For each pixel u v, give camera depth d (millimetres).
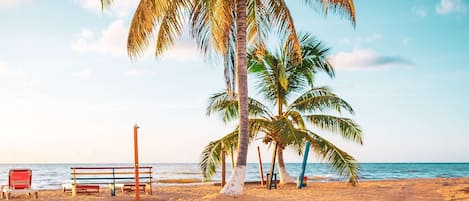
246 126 14367
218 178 57094
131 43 15023
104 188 22859
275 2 15906
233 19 15484
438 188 16594
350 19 15141
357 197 13852
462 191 14703
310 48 20000
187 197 16625
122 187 18922
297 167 130875
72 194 17734
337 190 16781
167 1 14648
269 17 16734
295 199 13492
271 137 19000
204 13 14664
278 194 15016
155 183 34031
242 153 14172
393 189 16766
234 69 15648
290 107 20141
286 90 20422
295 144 18000
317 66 20422
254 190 17562
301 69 20312
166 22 15258
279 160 21906
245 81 14609
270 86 20719
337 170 18406
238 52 14727
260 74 20594
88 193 18562
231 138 18938
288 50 18969
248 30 17266
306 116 19875
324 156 18594
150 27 14875
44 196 17688
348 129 19062
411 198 13141
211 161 18875
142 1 14492
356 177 18547
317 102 19156
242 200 13109
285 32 16141
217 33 14562
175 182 35469
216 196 13398
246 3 15961
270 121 19141
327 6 15281
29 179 17547
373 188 17688
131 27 14836
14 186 17219
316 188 18297
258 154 22141
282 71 18438
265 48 18766
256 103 19594
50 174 78250
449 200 12367
